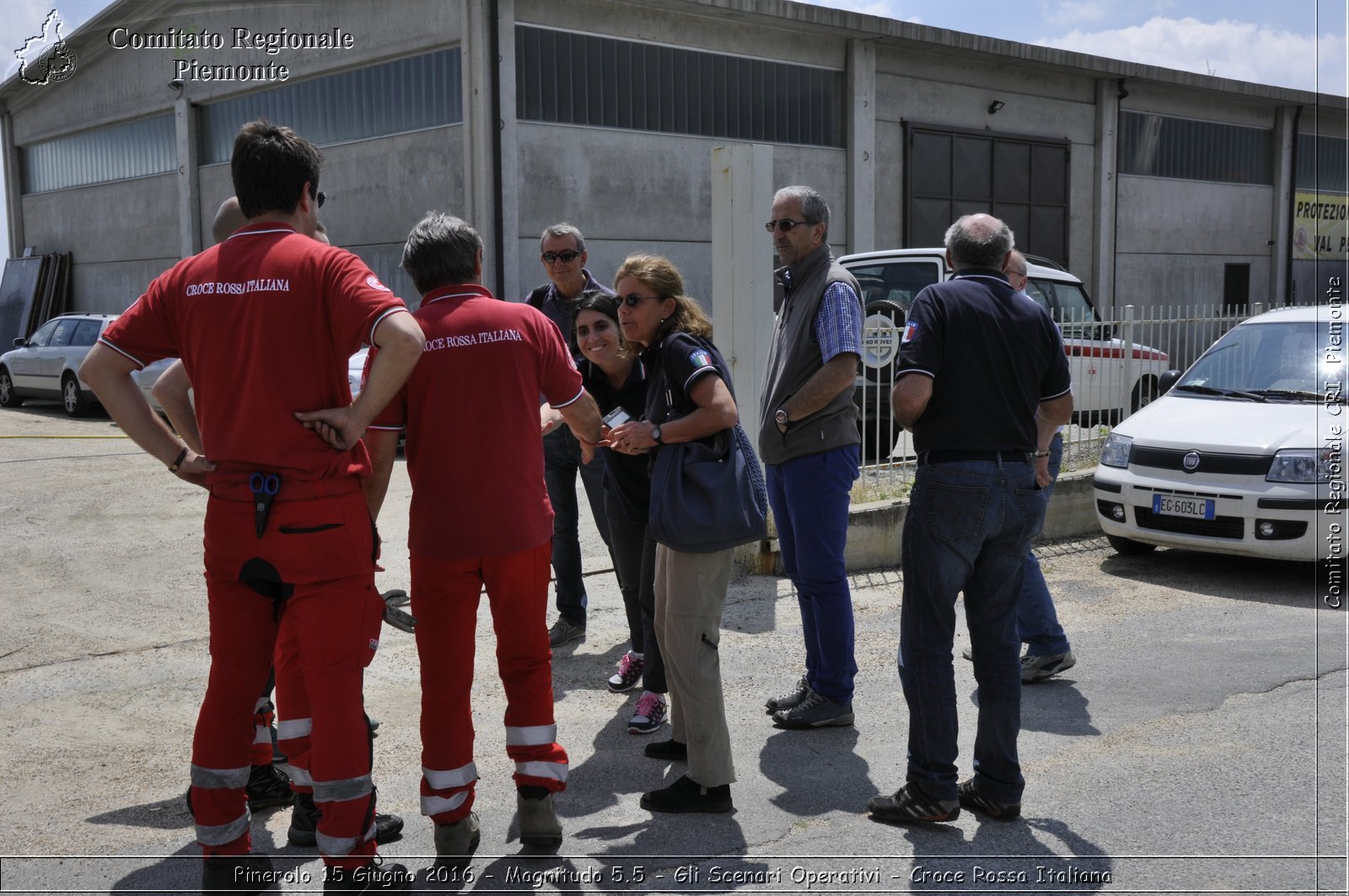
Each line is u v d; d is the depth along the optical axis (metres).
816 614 4.49
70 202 25.19
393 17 16.62
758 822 3.67
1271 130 26.83
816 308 4.37
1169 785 3.93
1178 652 5.58
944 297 3.57
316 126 18.55
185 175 21.39
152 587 6.65
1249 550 6.80
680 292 3.72
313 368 2.87
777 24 18.22
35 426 15.22
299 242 2.92
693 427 3.52
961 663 5.38
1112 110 23.23
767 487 4.68
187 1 20.42
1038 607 5.03
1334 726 4.51
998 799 3.63
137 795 3.88
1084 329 9.01
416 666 5.32
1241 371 7.84
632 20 16.89
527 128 15.91
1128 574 7.30
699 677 3.62
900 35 19.23
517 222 15.81
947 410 3.53
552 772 3.39
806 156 19.16
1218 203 25.86
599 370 4.43
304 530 2.86
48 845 3.49
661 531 3.51
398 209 17.05
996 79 21.62
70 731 4.47
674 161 17.47
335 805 2.96
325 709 2.95
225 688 2.98
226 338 2.86
